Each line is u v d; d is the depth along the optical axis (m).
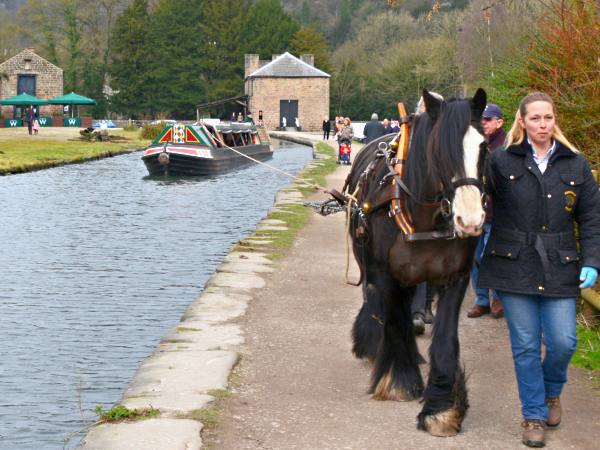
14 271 13.55
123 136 64.62
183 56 102.12
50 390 7.97
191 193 26.83
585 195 5.66
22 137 55.75
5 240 16.72
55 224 19.12
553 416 6.00
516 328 5.74
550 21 10.10
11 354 9.11
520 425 6.14
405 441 5.80
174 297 11.85
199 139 34.84
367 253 6.55
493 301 9.20
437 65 81.31
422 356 7.82
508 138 5.80
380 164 6.59
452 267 6.00
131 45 98.50
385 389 6.64
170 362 7.45
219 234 17.70
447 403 5.94
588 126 9.13
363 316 7.53
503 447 5.71
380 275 6.41
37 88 86.25
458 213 5.25
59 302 11.48
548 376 5.90
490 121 8.70
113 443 5.59
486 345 8.22
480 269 5.87
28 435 6.84
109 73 100.81
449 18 84.44
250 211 21.92
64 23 103.69
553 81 9.62
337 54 112.06
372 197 6.38
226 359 7.54
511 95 11.05
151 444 5.57
